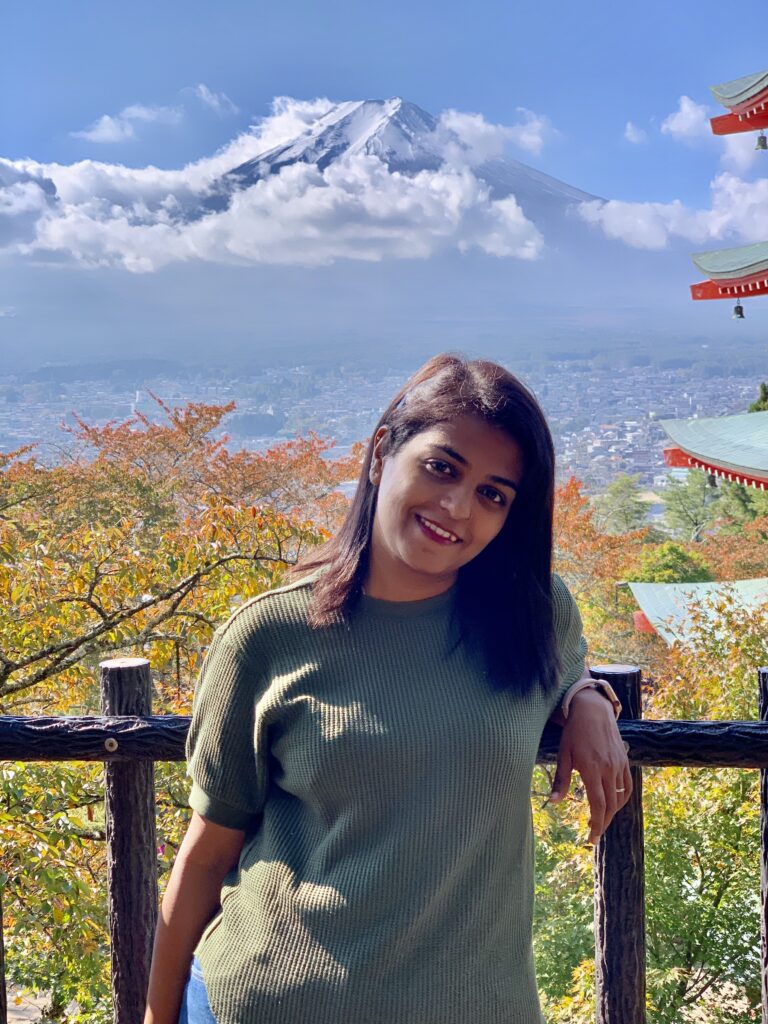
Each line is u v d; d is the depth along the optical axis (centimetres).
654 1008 761
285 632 123
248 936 120
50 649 613
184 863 132
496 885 119
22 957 666
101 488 1866
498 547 125
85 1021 691
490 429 116
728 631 1105
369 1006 113
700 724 149
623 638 2417
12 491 1675
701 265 1551
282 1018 115
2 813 438
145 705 164
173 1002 134
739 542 2991
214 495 638
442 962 115
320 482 2541
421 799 116
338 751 117
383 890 114
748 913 779
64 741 158
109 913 167
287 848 122
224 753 126
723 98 1381
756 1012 771
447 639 122
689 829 802
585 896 802
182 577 622
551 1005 743
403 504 118
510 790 119
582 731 132
